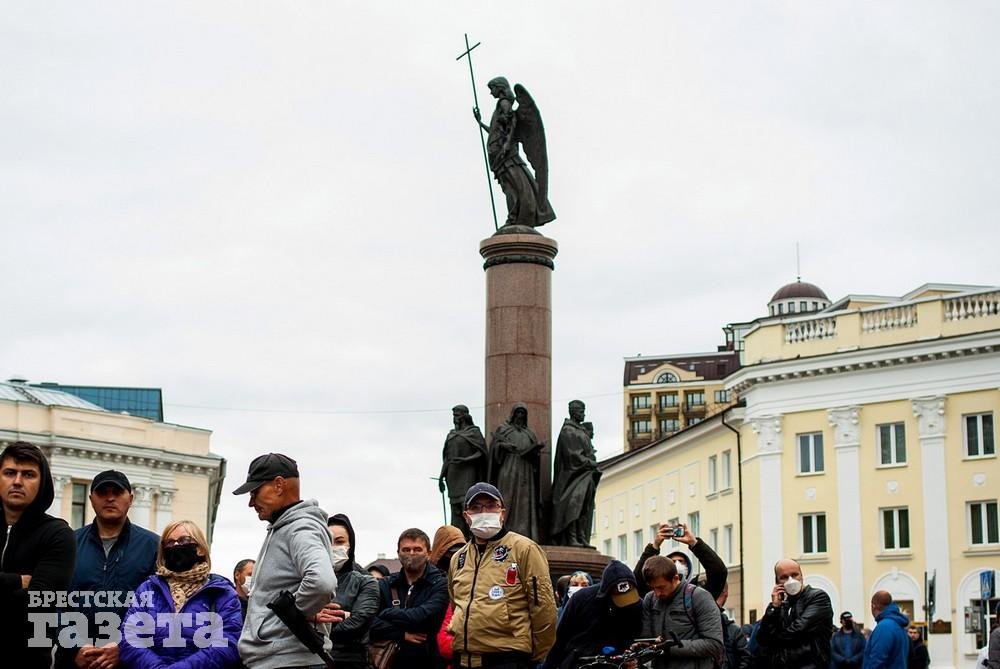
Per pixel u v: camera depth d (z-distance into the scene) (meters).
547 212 25.00
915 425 51.00
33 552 9.81
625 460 70.12
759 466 55.09
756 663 14.79
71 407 64.06
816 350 54.16
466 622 11.28
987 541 49.09
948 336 50.31
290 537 9.91
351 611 12.88
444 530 13.80
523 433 23.30
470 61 26.20
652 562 12.52
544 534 23.53
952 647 48.88
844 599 51.91
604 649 11.49
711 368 109.94
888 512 51.53
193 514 69.94
